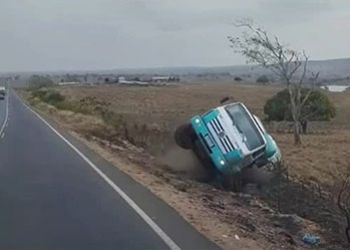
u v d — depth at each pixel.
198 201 14.22
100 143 29.84
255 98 110.06
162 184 16.70
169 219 11.24
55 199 13.34
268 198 17.88
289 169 28.64
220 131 20.59
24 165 20.03
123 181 16.44
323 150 39.19
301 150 38.72
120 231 10.11
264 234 11.14
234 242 9.88
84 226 10.48
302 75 47.50
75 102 74.50
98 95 111.94
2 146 26.97
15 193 14.17
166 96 115.12
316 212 15.80
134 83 186.25
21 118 51.62
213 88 147.12
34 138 31.50
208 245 9.25
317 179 27.73
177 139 22.66
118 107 80.62
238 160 20.12
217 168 20.44
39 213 11.67
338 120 70.56
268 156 21.08
